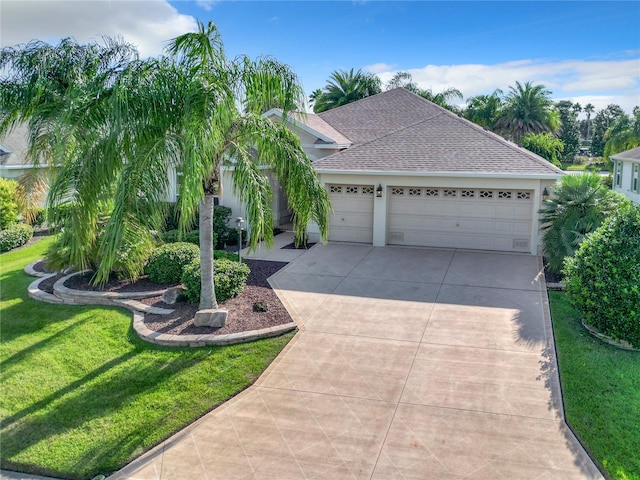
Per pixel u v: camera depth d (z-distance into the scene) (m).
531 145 41.75
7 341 9.73
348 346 9.15
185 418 6.99
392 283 12.95
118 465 6.05
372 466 5.84
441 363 8.41
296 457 6.06
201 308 10.16
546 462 5.83
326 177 17.31
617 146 45.88
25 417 7.11
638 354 8.65
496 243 16.31
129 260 12.03
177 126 8.48
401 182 16.58
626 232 9.16
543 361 8.39
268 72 9.41
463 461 5.89
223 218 17.45
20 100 11.38
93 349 9.26
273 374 8.17
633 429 6.40
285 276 13.65
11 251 18.03
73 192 8.23
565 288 10.59
